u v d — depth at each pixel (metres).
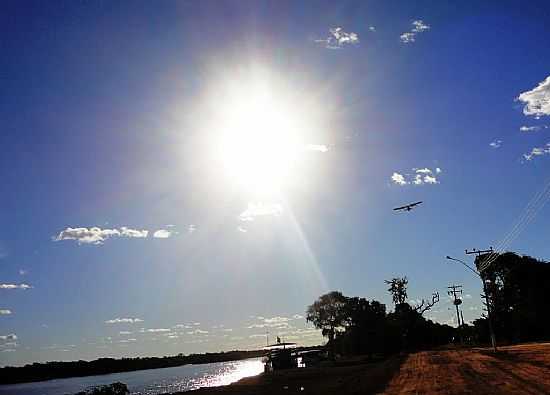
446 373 46.44
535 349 68.81
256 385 65.88
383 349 121.19
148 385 146.38
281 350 118.62
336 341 123.06
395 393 34.69
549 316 99.06
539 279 99.81
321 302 123.81
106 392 80.62
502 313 108.88
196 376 193.00
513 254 103.50
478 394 29.34
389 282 137.00
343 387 46.09
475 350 85.69
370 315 122.69
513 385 32.38
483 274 72.12
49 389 173.88
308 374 79.38
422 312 135.75
